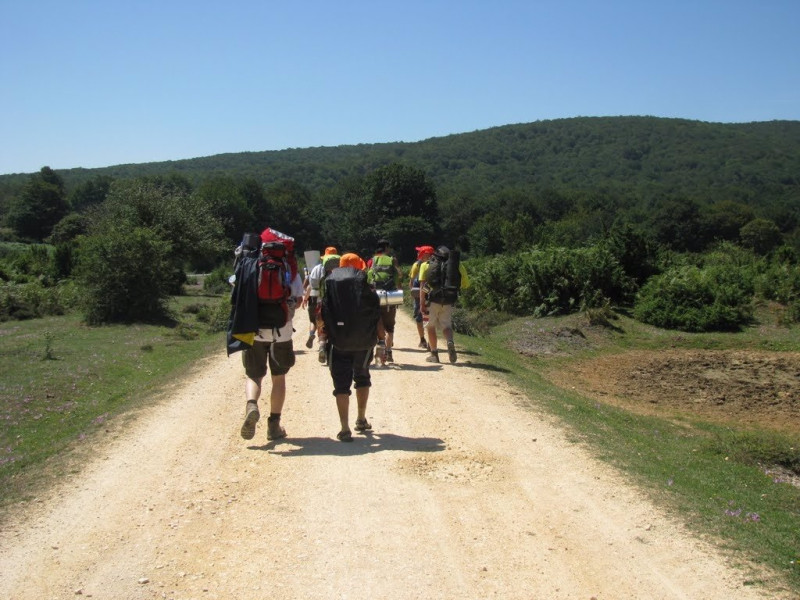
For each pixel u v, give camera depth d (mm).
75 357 13516
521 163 165250
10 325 20766
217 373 10695
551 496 5461
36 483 5738
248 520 4914
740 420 11602
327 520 4902
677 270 21781
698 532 4824
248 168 165250
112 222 33062
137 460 6293
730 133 160750
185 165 178750
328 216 94188
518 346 17984
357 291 6617
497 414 8094
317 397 8789
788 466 8312
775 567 4293
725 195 100875
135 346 15344
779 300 21078
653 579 4133
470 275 25031
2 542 4582
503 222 66188
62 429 8453
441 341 14438
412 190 81250
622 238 22797
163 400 8805
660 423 10789
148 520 4926
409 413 8023
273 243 6555
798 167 129000
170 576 4105
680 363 16141
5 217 91188
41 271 35031
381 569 4207
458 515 5031
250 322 6332
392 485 5594
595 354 17516
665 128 168625
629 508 5242
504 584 4051
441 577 4117
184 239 35594
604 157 158250
